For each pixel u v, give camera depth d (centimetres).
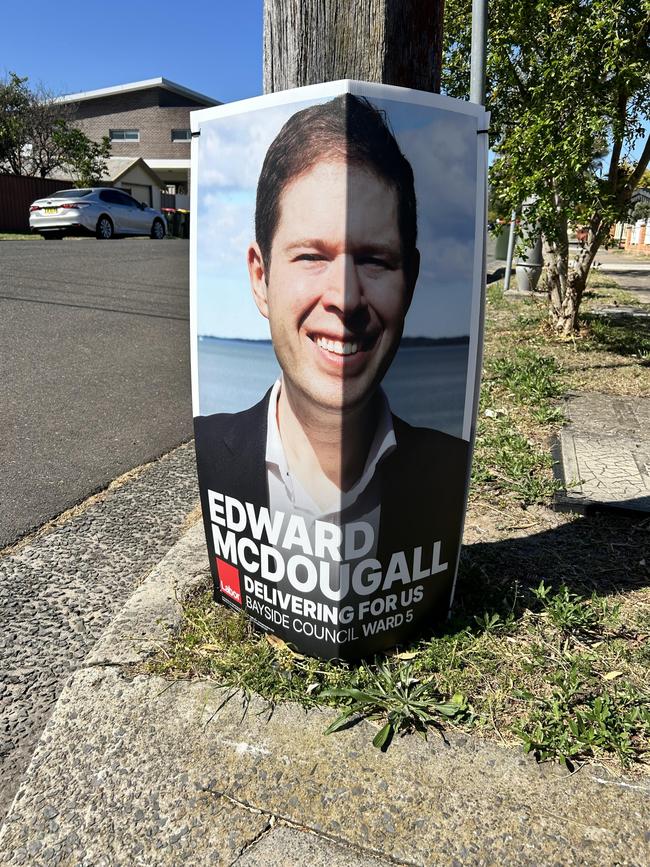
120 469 423
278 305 213
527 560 312
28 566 315
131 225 2119
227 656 245
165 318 883
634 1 545
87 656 248
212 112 216
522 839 179
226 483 248
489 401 553
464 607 274
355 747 207
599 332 808
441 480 236
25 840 181
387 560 234
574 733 208
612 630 261
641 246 3294
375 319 205
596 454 436
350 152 191
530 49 656
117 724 217
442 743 209
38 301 946
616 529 344
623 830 181
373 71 223
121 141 4131
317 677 235
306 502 225
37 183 2656
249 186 212
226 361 233
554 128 613
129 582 303
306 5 223
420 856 175
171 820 185
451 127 206
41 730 221
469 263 220
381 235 200
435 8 232
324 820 184
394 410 217
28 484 397
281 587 243
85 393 573
